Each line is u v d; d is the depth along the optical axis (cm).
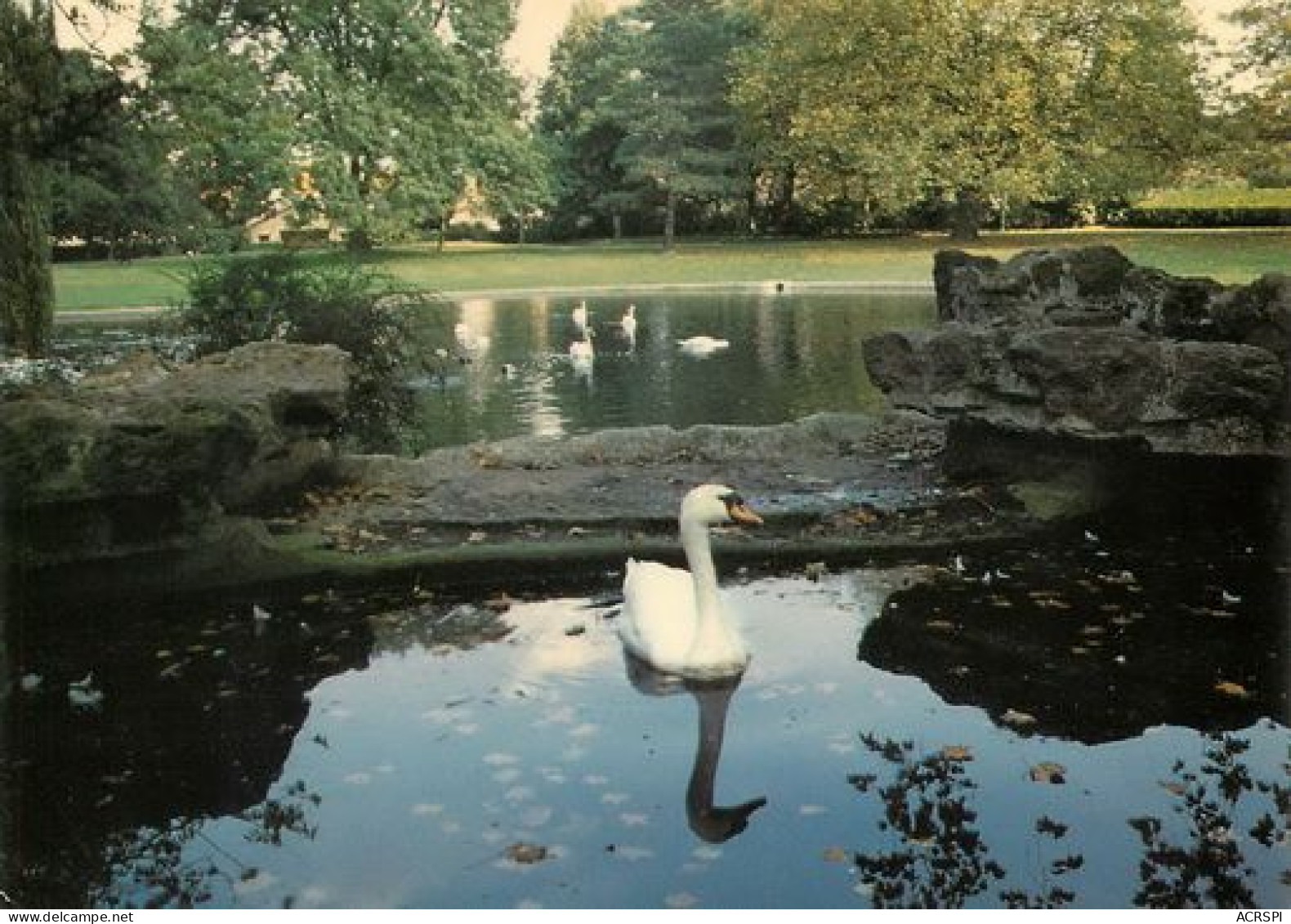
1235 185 3027
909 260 3472
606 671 635
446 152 4144
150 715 583
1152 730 552
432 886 431
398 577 777
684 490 965
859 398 1563
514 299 3144
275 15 4038
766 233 5006
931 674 620
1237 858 441
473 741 550
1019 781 504
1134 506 908
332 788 507
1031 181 3322
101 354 1775
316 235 2044
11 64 1411
